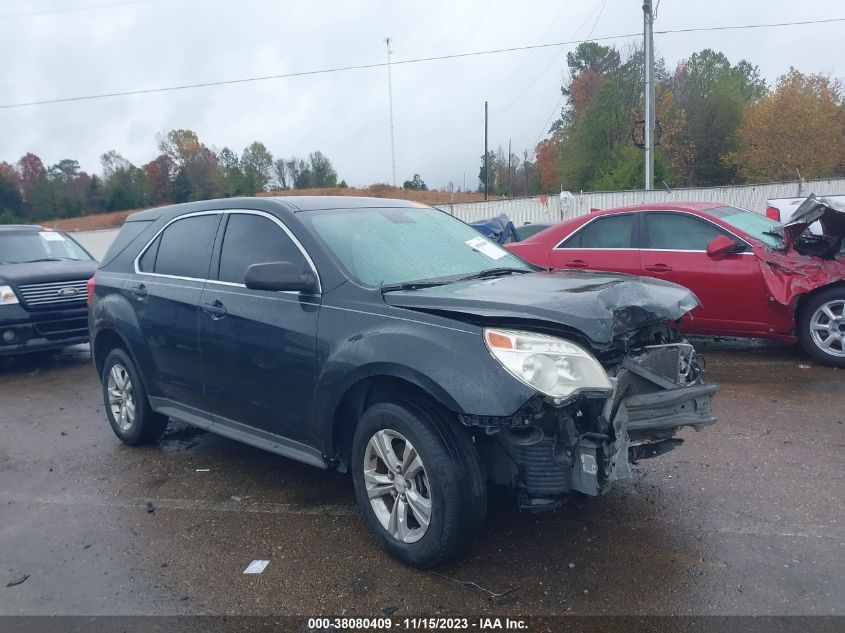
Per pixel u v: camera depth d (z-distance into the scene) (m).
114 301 5.62
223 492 4.81
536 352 3.29
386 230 4.64
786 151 42.84
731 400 6.15
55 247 10.30
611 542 3.84
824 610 3.15
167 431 6.24
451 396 3.32
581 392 3.28
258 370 4.37
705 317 7.49
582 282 3.97
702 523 4.00
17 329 8.78
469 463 3.46
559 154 48.62
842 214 6.60
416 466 3.57
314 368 4.00
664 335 4.27
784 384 6.57
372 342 3.69
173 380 5.15
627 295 3.68
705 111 50.66
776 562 3.55
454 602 3.35
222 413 4.81
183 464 5.39
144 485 5.01
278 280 4.00
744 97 51.81
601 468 3.38
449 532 3.44
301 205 4.61
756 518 4.02
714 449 5.06
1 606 3.51
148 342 5.30
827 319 7.02
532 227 15.28
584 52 55.41
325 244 4.24
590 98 50.31
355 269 4.13
